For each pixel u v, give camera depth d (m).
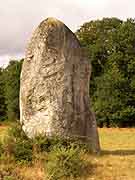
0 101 67.62
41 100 18.91
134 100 52.78
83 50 19.80
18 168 16.58
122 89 52.75
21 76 19.64
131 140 31.80
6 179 15.59
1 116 67.38
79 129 19.14
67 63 19.11
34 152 17.47
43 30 19.16
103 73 57.19
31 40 19.56
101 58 58.28
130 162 17.91
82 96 19.55
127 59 52.69
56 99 18.80
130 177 16.25
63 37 19.19
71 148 17.09
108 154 19.69
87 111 19.62
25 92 19.23
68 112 18.94
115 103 52.81
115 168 17.02
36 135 18.39
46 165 16.44
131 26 54.19
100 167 16.98
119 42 53.59
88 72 19.89
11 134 18.61
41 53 19.02
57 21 19.39
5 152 17.36
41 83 18.95
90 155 18.53
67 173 16.02
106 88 53.41
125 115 52.47
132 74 52.78
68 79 19.09
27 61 19.45
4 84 68.06
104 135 37.69
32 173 16.28
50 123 18.59
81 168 16.48
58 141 18.16
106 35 58.81
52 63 18.94
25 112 19.16
